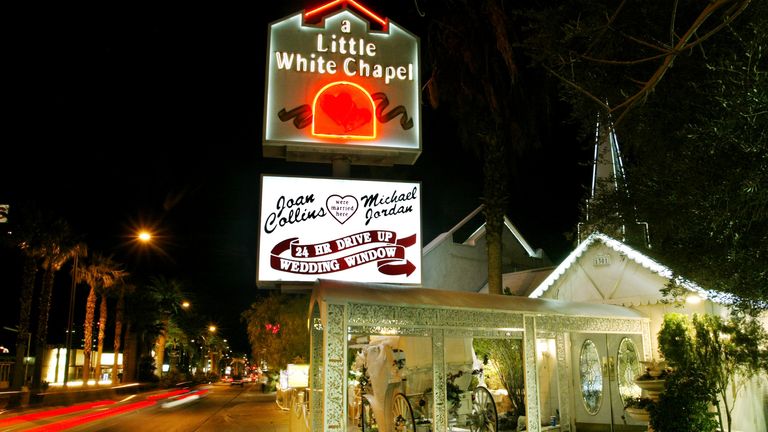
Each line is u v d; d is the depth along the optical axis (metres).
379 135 15.41
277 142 14.91
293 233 14.59
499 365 15.43
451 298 11.26
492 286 17.69
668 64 5.74
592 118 8.20
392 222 15.11
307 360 33.88
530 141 18.08
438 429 10.64
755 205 5.79
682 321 11.52
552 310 12.41
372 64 15.78
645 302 14.62
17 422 24.03
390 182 15.35
